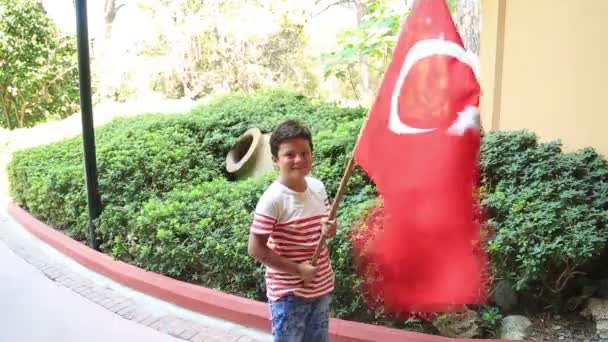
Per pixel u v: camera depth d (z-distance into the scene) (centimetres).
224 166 627
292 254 224
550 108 511
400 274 326
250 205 454
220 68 1381
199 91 1378
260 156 598
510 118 564
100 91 1370
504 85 570
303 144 221
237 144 634
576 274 356
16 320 393
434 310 330
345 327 334
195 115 724
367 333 325
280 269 220
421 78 256
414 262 313
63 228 605
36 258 531
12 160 746
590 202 367
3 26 1138
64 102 1273
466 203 273
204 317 386
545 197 371
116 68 1395
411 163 259
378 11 759
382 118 254
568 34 487
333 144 500
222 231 417
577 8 475
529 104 538
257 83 1386
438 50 255
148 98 1352
